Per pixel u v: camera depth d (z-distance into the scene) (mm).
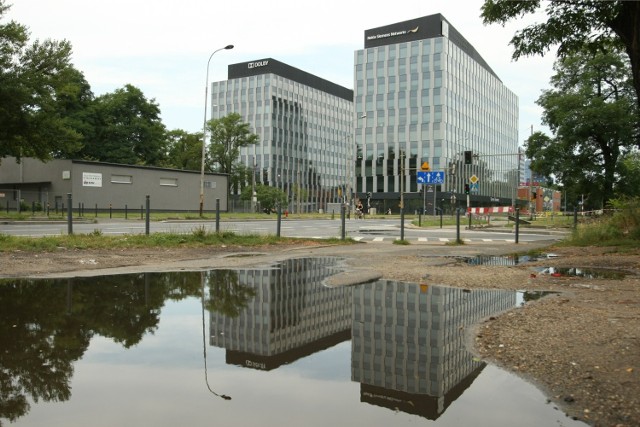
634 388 3410
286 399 3236
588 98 44375
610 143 45344
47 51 34031
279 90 120062
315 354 4277
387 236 23344
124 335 4793
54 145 35594
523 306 6285
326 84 136750
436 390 3432
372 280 8531
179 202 56062
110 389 3357
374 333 5008
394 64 97438
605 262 11305
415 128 95562
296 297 6918
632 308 6086
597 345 4426
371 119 99438
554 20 15844
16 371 3717
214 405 3102
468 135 104938
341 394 3348
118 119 66125
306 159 128250
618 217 18297
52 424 2793
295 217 57406
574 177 45969
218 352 4273
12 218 31812
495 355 4234
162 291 7266
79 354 4160
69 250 12461
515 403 3203
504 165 130500
